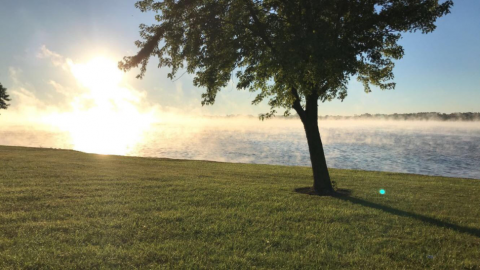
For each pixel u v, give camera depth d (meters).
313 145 13.16
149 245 6.68
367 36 11.55
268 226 8.18
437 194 13.68
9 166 17.25
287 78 11.14
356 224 8.59
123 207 9.59
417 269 6.00
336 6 11.59
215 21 12.08
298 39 10.70
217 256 6.25
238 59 12.16
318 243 7.16
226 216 8.93
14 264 5.55
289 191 13.24
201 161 26.61
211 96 13.44
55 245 6.48
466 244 7.36
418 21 11.23
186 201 10.64
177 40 12.34
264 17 12.75
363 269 5.92
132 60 12.52
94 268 5.58
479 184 17.20
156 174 17.22
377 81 14.23
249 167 22.80
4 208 9.04
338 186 15.09
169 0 12.63
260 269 5.77
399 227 8.48
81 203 9.95
